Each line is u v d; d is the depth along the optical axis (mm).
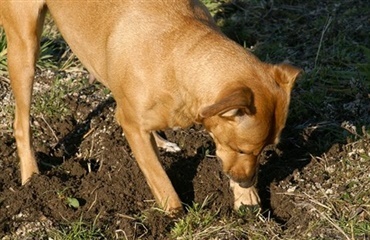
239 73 5930
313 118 7941
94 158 7648
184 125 6500
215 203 6887
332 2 9914
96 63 6887
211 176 7184
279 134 6047
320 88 8352
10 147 7797
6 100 8438
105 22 6645
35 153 7691
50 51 9094
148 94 6359
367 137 7477
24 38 7207
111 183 7176
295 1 10008
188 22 6363
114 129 7934
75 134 7988
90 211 6852
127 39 6438
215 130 6086
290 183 7062
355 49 8930
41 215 6812
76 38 6980
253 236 6473
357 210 6680
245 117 5852
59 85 8594
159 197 6762
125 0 6590
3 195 7062
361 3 9812
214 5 9984
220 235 6508
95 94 8492
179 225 6551
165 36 6312
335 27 9312
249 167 6133
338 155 7340
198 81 6051
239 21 9703
